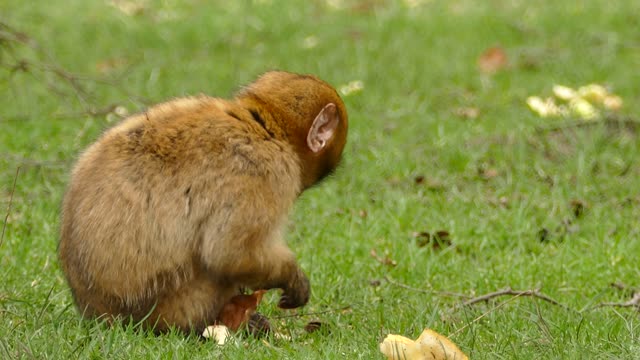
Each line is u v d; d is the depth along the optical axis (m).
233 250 8.51
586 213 13.61
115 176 8.68
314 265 11.51
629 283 11.33
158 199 8.56
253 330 9.31
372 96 18.33
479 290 11.03
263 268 8.73
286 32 22.67
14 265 11.03
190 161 8.55
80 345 8.46
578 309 10.27
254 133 8.77
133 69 19.73
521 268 11.60
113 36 22.31
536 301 9.91
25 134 15.95
